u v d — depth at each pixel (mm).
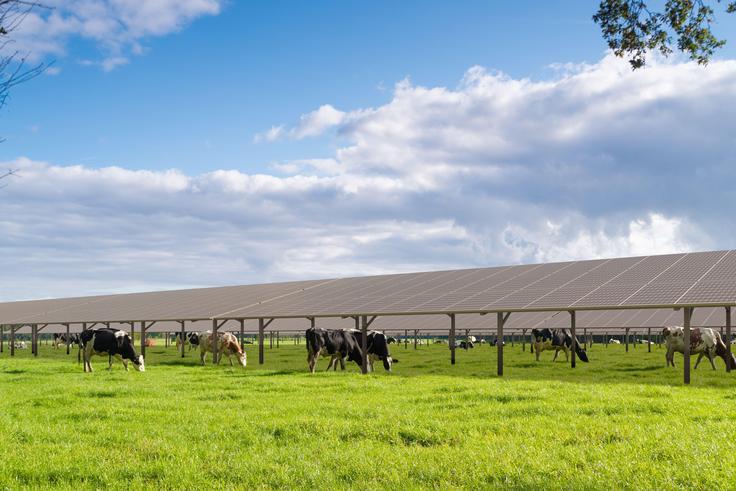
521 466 9008
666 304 20859
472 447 10125
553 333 31531
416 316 52719
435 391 16828
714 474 8367
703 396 15367
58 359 37781
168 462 9461
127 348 26172
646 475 8461
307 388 18000
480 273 37094
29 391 17688
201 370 26203
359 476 8703
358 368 28797
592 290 25375
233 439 11031
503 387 17031
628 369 25781
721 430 10859
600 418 12211
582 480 8312
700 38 13039
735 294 20969
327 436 11094
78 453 10062
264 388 18172
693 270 26141
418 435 10984
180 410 14133
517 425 11562
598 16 13586
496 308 24453
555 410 13094
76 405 14930
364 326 26656
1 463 9391
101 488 8445
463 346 53281
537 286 28438
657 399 14227
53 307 54688
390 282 39594
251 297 41812
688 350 20109
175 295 52562
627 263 31078
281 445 10703
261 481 8602
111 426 12219
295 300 36938
